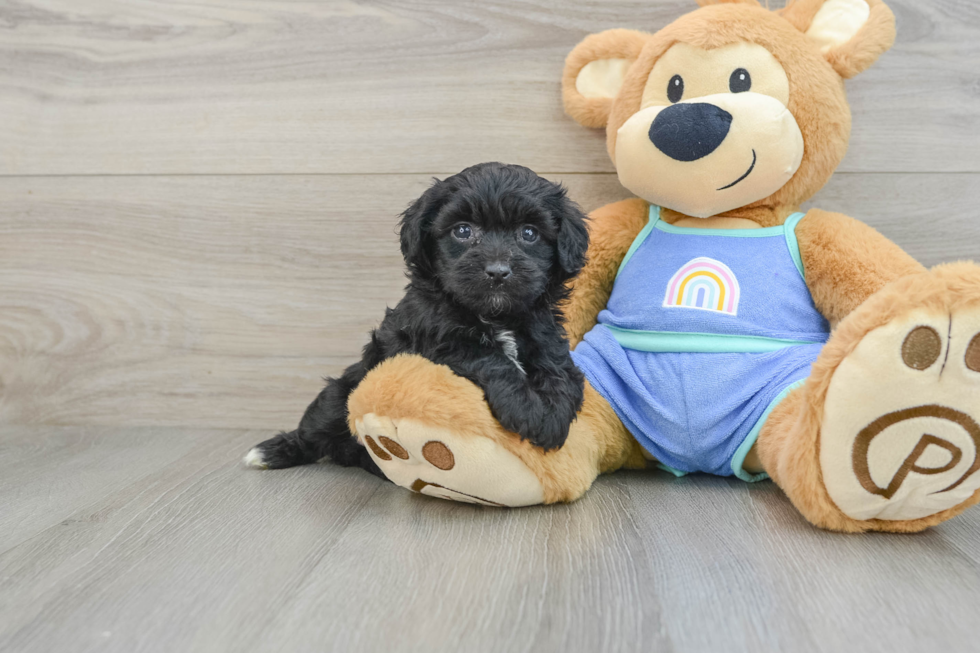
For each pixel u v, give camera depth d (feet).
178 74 8.05
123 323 8.32
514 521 5.26
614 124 6.92
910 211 7.61
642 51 6.72
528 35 7.77
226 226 8.15
